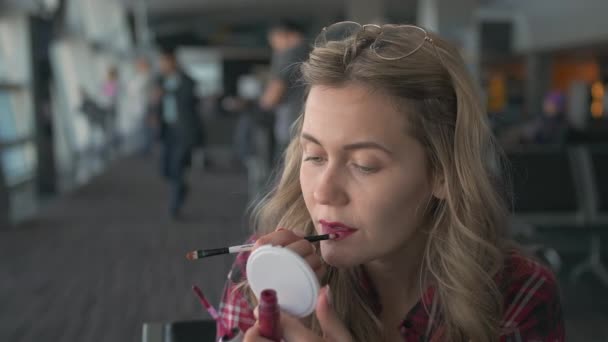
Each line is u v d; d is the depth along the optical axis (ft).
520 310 2.51
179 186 17.21
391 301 2.71
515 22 39.52
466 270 2.40
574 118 33.37
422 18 21.36
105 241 14.66
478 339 2.40
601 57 38.78
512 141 17.44
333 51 2.25
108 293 10.80
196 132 16.90
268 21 70.44
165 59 16.11
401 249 2.59
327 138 2.18
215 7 59.31
